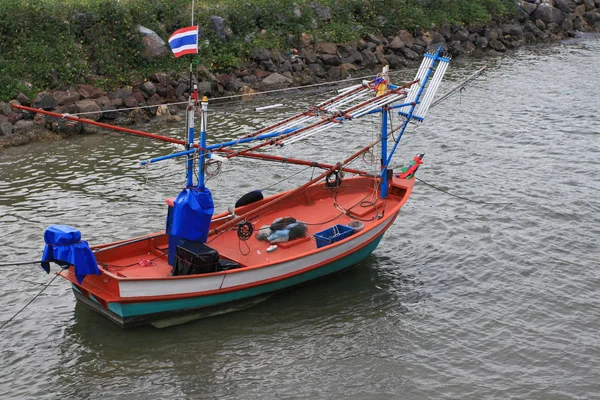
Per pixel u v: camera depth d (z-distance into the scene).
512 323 18.23
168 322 17.94
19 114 32.19
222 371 16.47
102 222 23.48
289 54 42.75
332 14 47.44
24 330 17.92
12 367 16.58
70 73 34.69
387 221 20.39
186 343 17.41
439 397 15.59
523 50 51.59
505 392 15.75
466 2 53.44
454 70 45.00
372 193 22.36
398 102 33.75
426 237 22.86
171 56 38.28
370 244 20.34
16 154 29.78
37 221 23.48
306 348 17.31
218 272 17.73
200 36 40.19
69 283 20.16
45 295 19.50
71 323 18.20
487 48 51.44
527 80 42.03
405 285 20.12
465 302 19.25
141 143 31.45
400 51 47.41
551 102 37.22
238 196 25.59
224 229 19.91
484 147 30.70
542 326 18.09
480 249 22.00
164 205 24.97
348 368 16.59
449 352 17.14
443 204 25.14
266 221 21.20
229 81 39.03
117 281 16.81
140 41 37.75
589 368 16.50
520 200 25.27
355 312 18.81
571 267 20.81
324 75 42.69
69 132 32.22
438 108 36.38
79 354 17.02
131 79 36.38
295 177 27.45
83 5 37.81
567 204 24.84
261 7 44.00
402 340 17.62
